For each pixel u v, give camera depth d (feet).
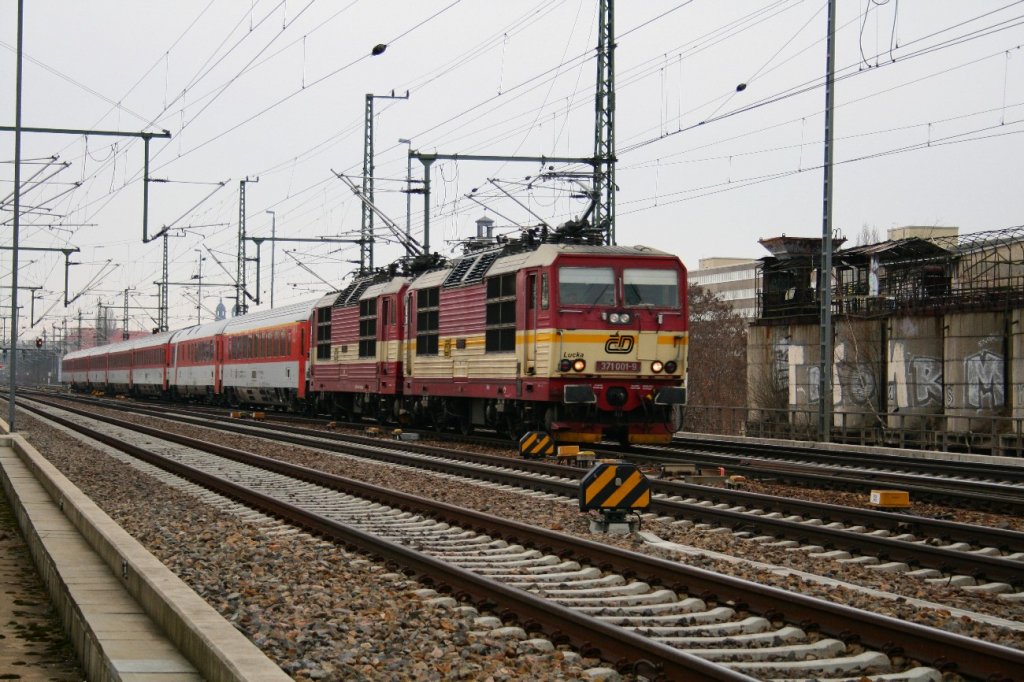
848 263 149.48
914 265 139.74
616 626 27.58
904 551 38.78
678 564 33.81
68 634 29.19
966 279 134.00
